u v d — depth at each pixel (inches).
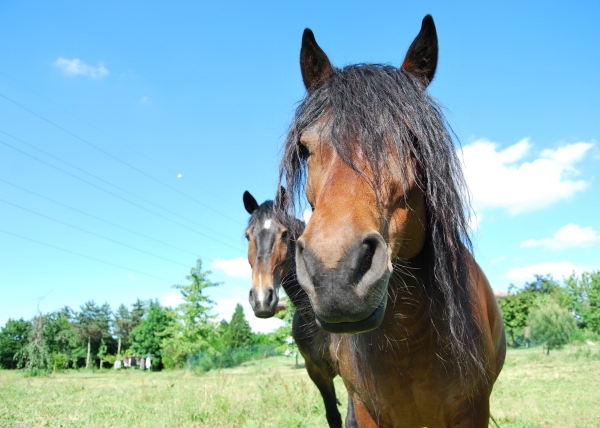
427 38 82.9
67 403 376.2
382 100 68.2
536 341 1042.7
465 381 81.7
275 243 190.9
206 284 1120.8
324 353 168.1
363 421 95.7
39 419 284.5
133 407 337.4
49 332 1263.5
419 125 69.2
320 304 54.2
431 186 70.0
